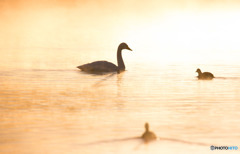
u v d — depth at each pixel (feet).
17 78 84.79
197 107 61.57
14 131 49.16
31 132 48.85
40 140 46.11
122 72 93.71
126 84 79.51
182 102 64.80
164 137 47.44
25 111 58.59
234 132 49.49
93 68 93.71
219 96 69.10
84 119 54.65
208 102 64.75
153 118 55.31
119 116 56.29
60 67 99.86
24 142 45.50
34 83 79.66
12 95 68.95
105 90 73.72
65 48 143.02
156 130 50.03
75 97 67.92
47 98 66.95
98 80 83.71
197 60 113.09
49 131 49.32
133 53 130.62
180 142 45.91
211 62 108.99
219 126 51.85
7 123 52.44
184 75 89.51
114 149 43.60
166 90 73.72
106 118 55.21
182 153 42.78
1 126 51.11
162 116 56.34
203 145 44.98
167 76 88.17
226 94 70.64
